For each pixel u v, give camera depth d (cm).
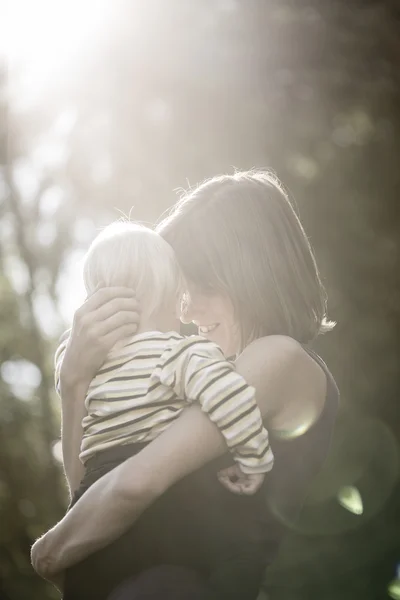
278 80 1214
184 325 312
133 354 236
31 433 1552
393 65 1222
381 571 977
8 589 1412
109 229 260
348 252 1202
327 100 1230
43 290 1484
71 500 236
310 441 242
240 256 248
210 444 221
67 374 240
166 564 222
